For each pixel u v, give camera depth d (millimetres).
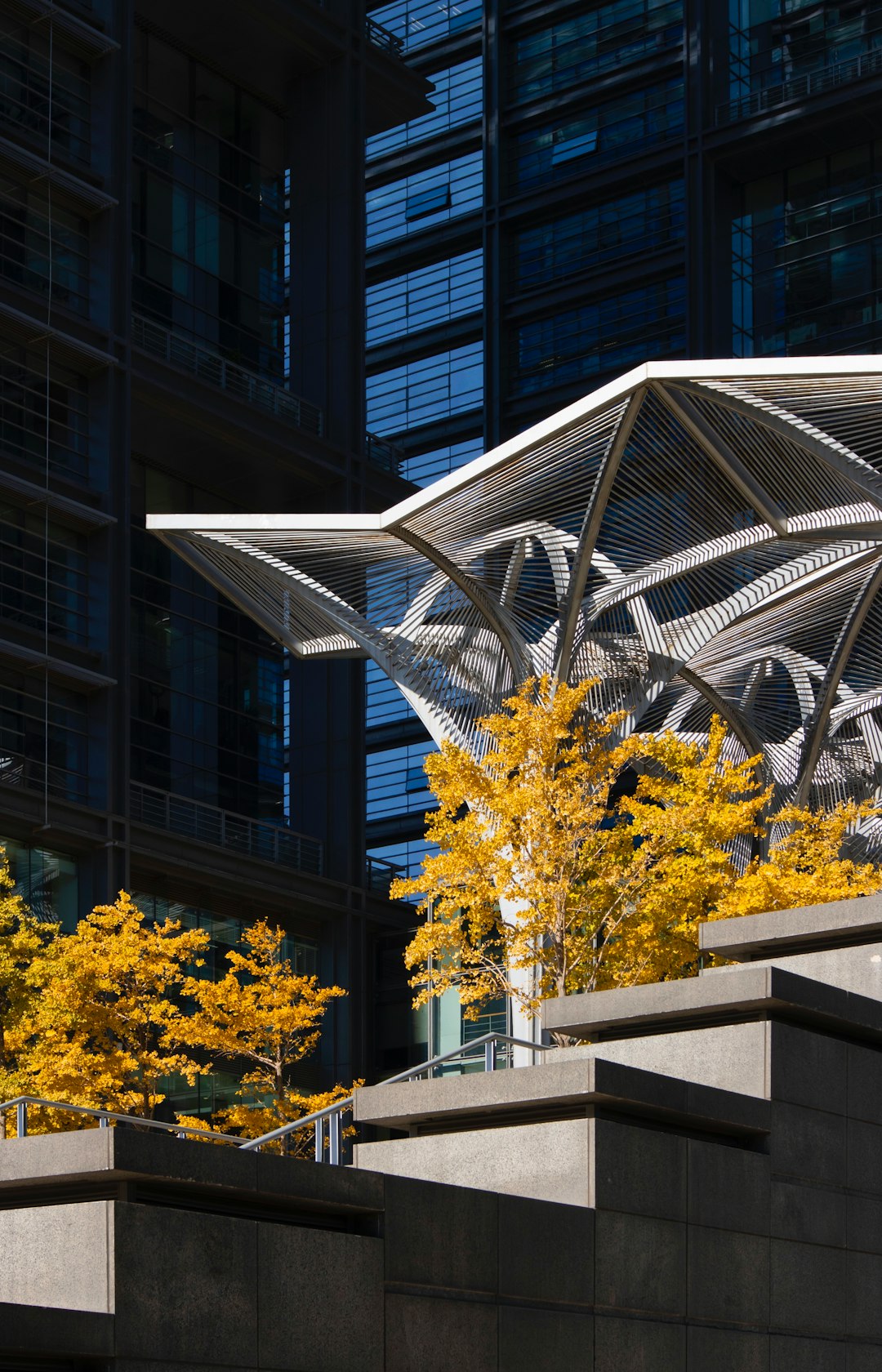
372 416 70125
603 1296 12133
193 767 47594
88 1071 28703
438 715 31266
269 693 50750
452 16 70688
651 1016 14164
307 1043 32188
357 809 49812
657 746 27812
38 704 41625
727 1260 13023
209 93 52000
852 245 60969
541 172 67250
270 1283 10164
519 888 25203
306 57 53062
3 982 30531
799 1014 14086
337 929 48688
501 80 68562
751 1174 13344
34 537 42312
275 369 52531
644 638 31359
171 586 48438
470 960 26219
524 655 30828
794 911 15609
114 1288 9297
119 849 42250
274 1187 10375
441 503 28438
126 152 45875
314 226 53156
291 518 29781
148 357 45719
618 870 25734
